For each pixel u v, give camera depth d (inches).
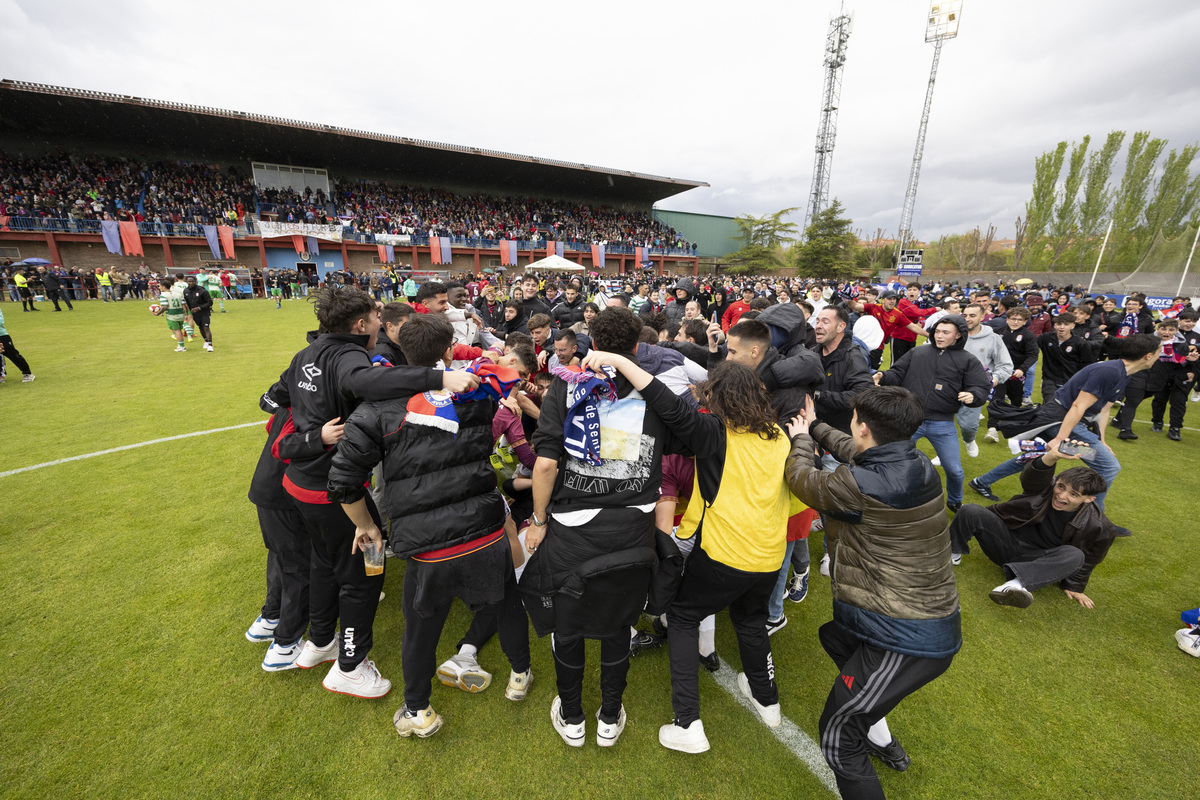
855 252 2425.0
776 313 127.3
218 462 193.3
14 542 137.9
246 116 1015.6
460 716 89.3
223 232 1073.5
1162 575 135.2
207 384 309.4
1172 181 1408.7
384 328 117.0
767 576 77.2
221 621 110.0
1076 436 156.0
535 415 128.3
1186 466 214.5
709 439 73.4
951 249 2386.8
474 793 75.8
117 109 966.4
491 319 375.9
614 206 1926.7
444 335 76.6
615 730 81.5
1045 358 259.0
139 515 153.3
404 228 1328.7
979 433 265.4
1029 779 79.8
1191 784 79.2
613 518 69.2
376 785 76.5
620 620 72.8
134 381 314.0
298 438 77.8
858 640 72.4
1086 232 1600.6
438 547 71.3
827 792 77.1
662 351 112.7
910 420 66.5
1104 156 1542.8
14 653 99.1
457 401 72.3
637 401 69.9
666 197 1913.1
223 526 147.9
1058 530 123.7
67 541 138.6
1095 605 122.7
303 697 91.9
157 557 132.3
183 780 76.2
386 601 120.4
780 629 114.0
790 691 96.4
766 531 75.3
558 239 1565.0
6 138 1077.1
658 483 72.9
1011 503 132.4
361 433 69.1
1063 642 110.3
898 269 1561.3
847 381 128.3
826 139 1947.6
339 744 83.0
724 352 157.9
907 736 87.2
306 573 93.6
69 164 1096.2
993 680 99.7
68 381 311.3
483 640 100.2
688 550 96.0
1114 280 1238.3
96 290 886.4
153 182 1143.6
